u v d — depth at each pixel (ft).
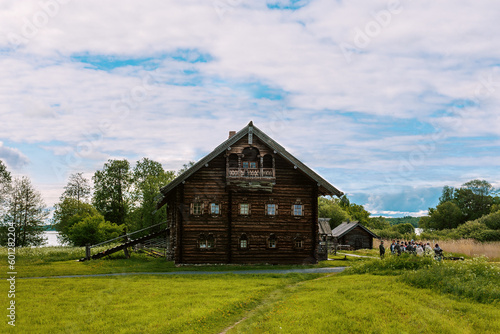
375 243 226.58
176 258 94.58
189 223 96.12
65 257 115.03
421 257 70.95
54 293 56.03
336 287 57.88
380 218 420.77
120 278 71.61
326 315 43.01
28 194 190.90
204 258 95.55
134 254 123.03
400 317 42.45
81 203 219.61
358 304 46.88
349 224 193.67
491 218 234.17
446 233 251.39
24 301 50.55
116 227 158.71
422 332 38.63
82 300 51.65
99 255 109.81
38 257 112.47
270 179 96.22
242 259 96.58
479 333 39.19
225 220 97.35
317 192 101.65
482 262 65.00
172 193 108.88
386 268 70.90
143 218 191.62
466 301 49.42
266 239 97.96
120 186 222.69
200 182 97.66
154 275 76.59
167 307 47.42
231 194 98.17
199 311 45.19
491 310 45.42
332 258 119.75
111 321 42.16
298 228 99.40
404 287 55.06
